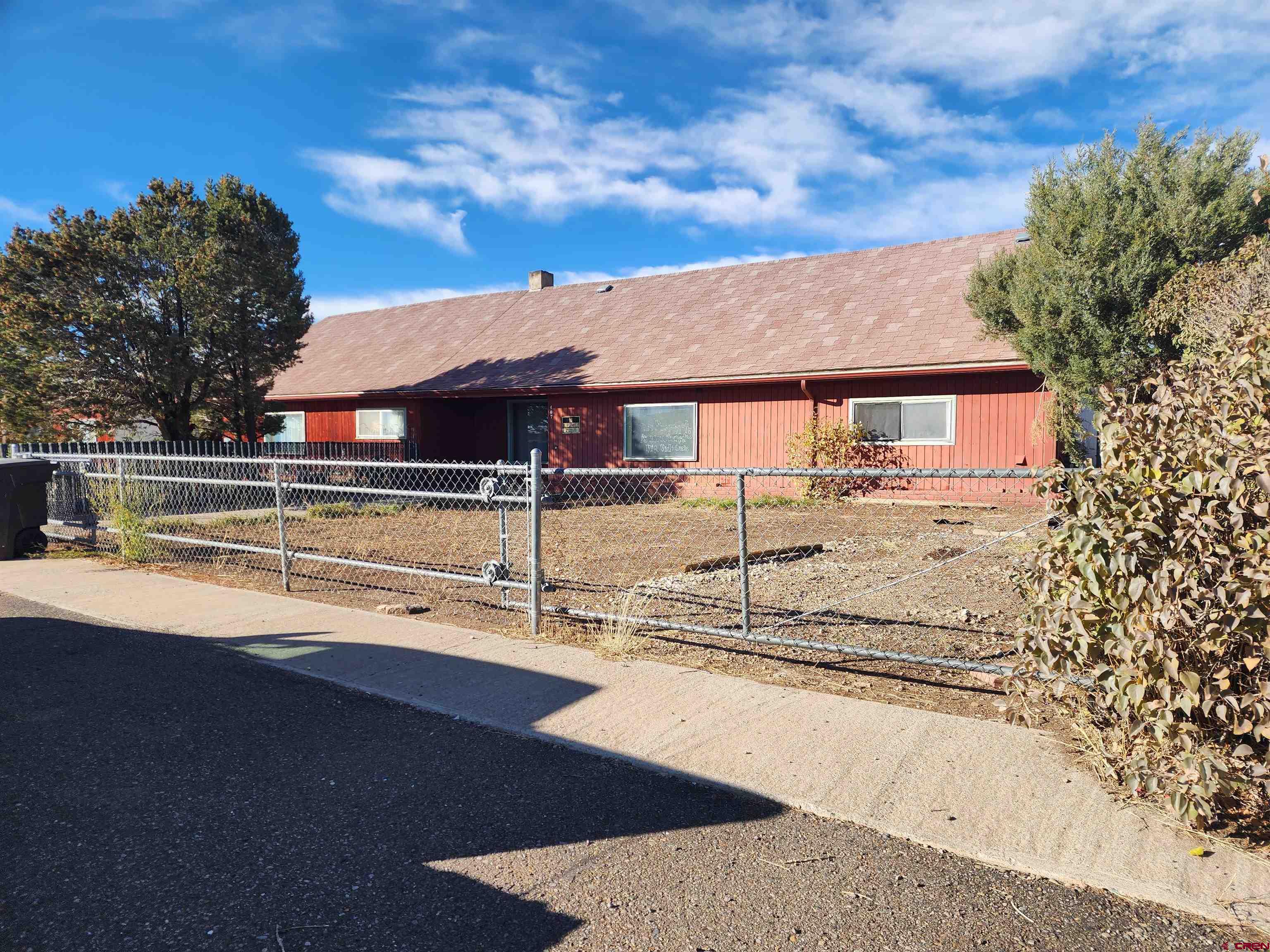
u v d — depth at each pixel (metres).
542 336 21.06
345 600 7.29
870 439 15.07
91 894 2.65
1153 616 2.87
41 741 3.99
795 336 16.44
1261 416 2.84
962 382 14.12
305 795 3.40
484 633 5.93
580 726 4.12
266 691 4.76
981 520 12.09
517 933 2.46
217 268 16.77
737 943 2.40
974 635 5.56
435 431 20.77
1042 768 3.48
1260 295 8.55
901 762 3.58
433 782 3.52
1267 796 2.80
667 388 16.89
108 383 17.06
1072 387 12.08
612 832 3.07
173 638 5.97
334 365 23.94
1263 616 2.68
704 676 4.88
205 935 2.44
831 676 4.86
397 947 2.39
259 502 15.75
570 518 13.60
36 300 15.82
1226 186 11.07
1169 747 3.00
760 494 15.84
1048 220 11.93
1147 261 10.98
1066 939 2.39
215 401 18.95
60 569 9.03
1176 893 2.57
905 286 16.91
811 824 3.10
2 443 19.09
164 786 3.49
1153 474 2.96
